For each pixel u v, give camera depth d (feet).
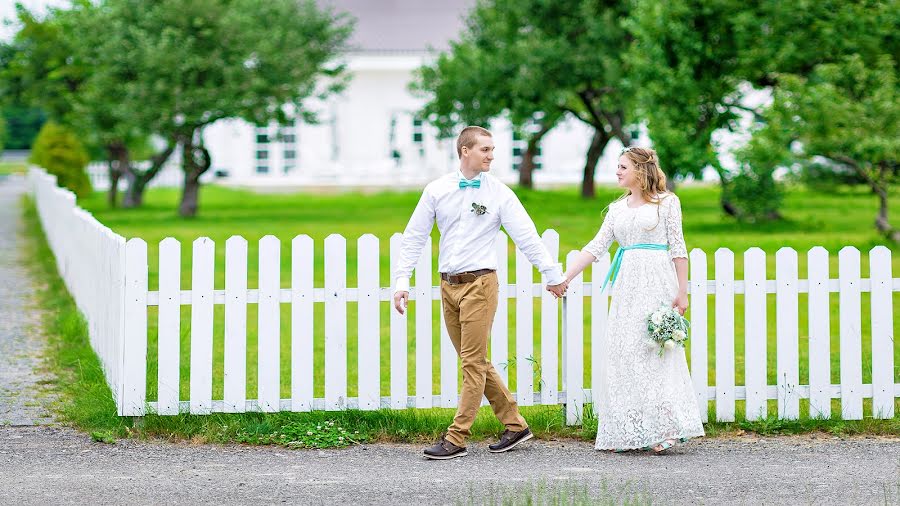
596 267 32.37
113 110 117.91
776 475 27.04
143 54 115.96
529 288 32.12
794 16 90.84
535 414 32.32
